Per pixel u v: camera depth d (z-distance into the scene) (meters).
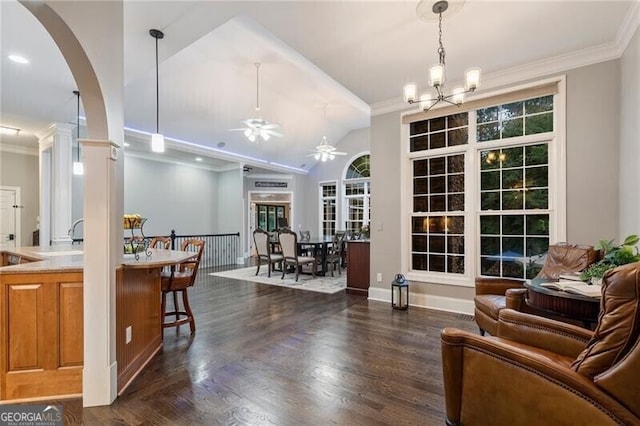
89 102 2.01
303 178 11.30
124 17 2.60
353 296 5.05
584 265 2.68
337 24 2.83
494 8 2.62
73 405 2.06
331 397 2.13
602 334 1.22
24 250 3.55
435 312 4.11
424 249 4.46
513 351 1.41
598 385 1.18
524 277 3.74
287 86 6.57
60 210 5.07
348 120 9.09
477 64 3.59
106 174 2.10
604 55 3.23
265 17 2.71
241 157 8.88
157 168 8.41
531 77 3.63
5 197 6.39
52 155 5.23
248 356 2.79
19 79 3.55
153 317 2.86
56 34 1.75
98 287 2.08
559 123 3.48
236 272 7.41
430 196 4.43
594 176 3.29
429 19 2.75
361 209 9.99
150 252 3.19
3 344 2.13
